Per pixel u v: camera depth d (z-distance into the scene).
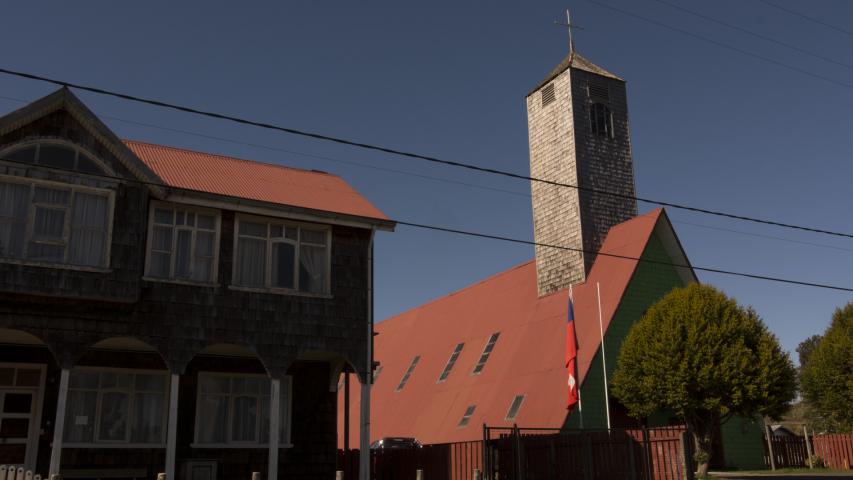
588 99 38.66
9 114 18.31
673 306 28.64
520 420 30.81
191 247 20.59
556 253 37.34
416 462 27.17
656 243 33.78
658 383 27.31
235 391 23.17
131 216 19.39
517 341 36.12
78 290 18.33
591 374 29.94
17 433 20.19
